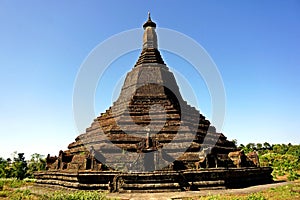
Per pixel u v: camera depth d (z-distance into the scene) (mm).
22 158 68188
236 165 40219
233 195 27578
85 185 32156
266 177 42875
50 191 33531
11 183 45031
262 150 107812
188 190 31828
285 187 31797
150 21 53812
